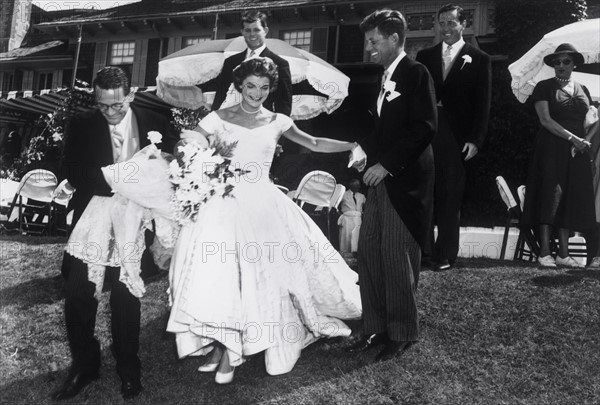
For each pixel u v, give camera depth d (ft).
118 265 11.32
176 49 59.62
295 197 22.04
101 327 13.99
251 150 12.17
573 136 17.26
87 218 11.67
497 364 11.77
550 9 42.96
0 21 70.85
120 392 11.46
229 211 11.41
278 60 17.16
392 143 12.23
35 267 18.31
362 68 46.21
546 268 16.48
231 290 10.65
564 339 12.38
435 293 14.53
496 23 44.60
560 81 18.21
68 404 11.17
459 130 16.80
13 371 12.64
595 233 18.51
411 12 49.70
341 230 26.45
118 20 58.95
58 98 51.01
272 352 11.28
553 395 10.81
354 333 13.28
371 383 11.22
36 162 41.16
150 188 11.33
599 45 21.07
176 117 39.78
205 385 11.58
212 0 58.49
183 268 10.81
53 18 71.10
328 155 43.80
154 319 14.19
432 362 11.80
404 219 11.79
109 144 12.16
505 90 40.98
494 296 14.21
